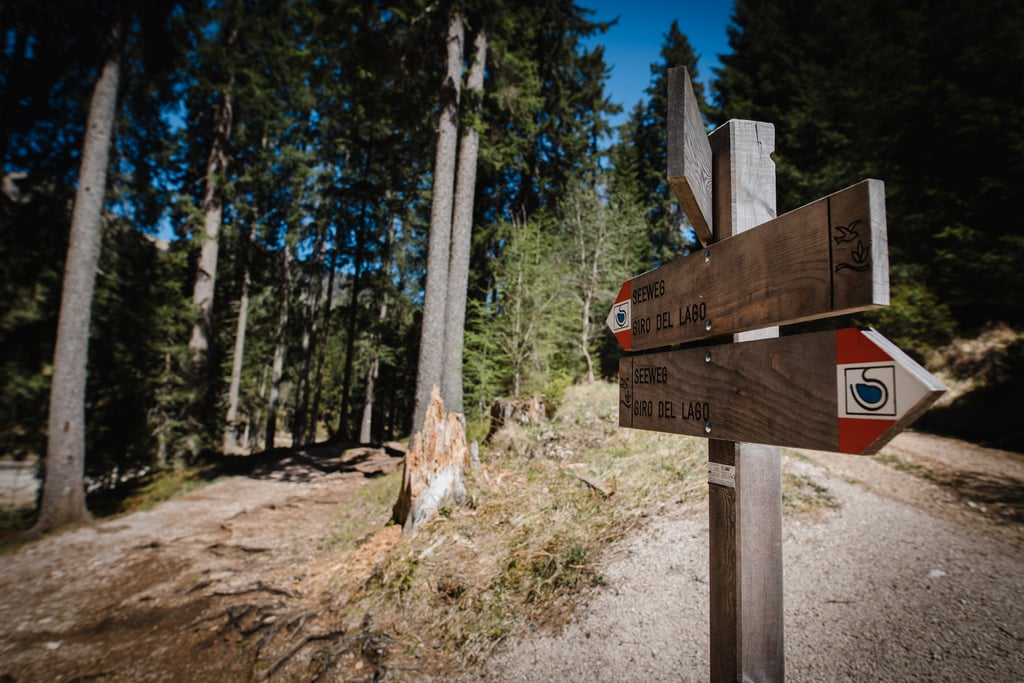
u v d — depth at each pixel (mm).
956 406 8938
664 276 1917
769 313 1361
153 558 6996
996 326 9562
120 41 10391
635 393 2070
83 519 9227
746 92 15266
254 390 30781
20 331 11180
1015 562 3748
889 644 3020
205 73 14766
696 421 1669
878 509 4773
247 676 4059
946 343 10102
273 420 21969
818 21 14102
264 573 6105
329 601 5129
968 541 4117
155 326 12930
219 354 23016
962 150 9953
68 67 10844
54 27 10453
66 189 11266
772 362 1343
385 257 21672
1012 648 2844
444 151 9352
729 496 1560
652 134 25469
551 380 10664
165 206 13234
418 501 6238
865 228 1064
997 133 9172
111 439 11711
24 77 10766
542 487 6168
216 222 16672
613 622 3711
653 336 1969
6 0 9969
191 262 18391
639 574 4117
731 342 1582
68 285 9625
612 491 5559
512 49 11477
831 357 1155
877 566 3830
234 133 17547
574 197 15000
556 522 5246
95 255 10016
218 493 11023
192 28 12367
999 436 7672
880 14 13031
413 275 22688
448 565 5027
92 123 10016
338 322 25188
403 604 4664
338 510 8656
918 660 2859
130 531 8391
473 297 15781
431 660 3906
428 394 8711
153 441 13055
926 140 10672
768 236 1385
